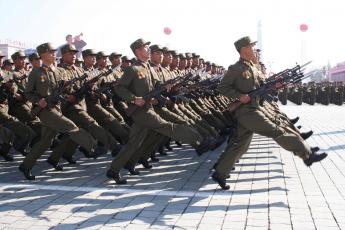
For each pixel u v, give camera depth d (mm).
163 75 7855
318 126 14500
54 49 7086
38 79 6922
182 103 9219
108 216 5207
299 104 31328
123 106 9375
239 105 6152
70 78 7812
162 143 9125
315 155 6102
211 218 5062
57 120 6969
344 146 10023
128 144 6715
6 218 5176
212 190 6305
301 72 6805
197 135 6945
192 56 12273
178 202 5719
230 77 6137
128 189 6441
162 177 7219
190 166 8102
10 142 8766
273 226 4754
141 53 6816
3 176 7457
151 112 6656
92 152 7168
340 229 4645
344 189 6199
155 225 4879
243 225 4809
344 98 33375
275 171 7418
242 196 5941
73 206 5613
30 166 7121
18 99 9117
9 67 10289
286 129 6258
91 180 7074
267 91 6152
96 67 9445
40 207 5590
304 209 5305
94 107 8562
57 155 7797
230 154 6223
